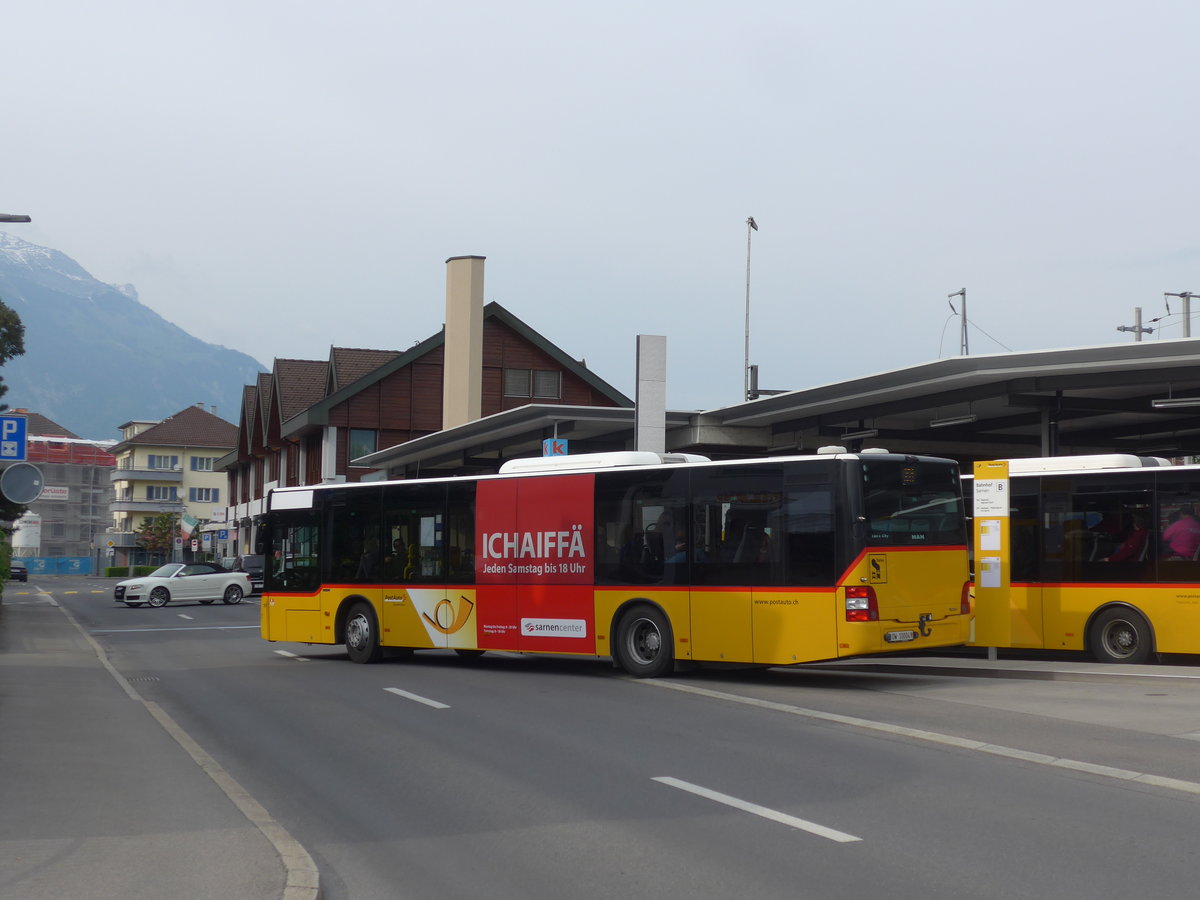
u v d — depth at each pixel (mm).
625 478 17547
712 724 12500
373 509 20500
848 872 6715
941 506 16359
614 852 7305
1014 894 6227
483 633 18859
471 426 37406
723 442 32406
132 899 6016
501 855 7309
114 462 141375
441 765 10406
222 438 121625
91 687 16812
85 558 123625
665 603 16922
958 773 9602
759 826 7883
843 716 12906
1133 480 18062
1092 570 18297
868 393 26438
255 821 7934
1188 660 18797
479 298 46844
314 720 13461
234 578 48625
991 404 28406
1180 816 7992
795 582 15727
